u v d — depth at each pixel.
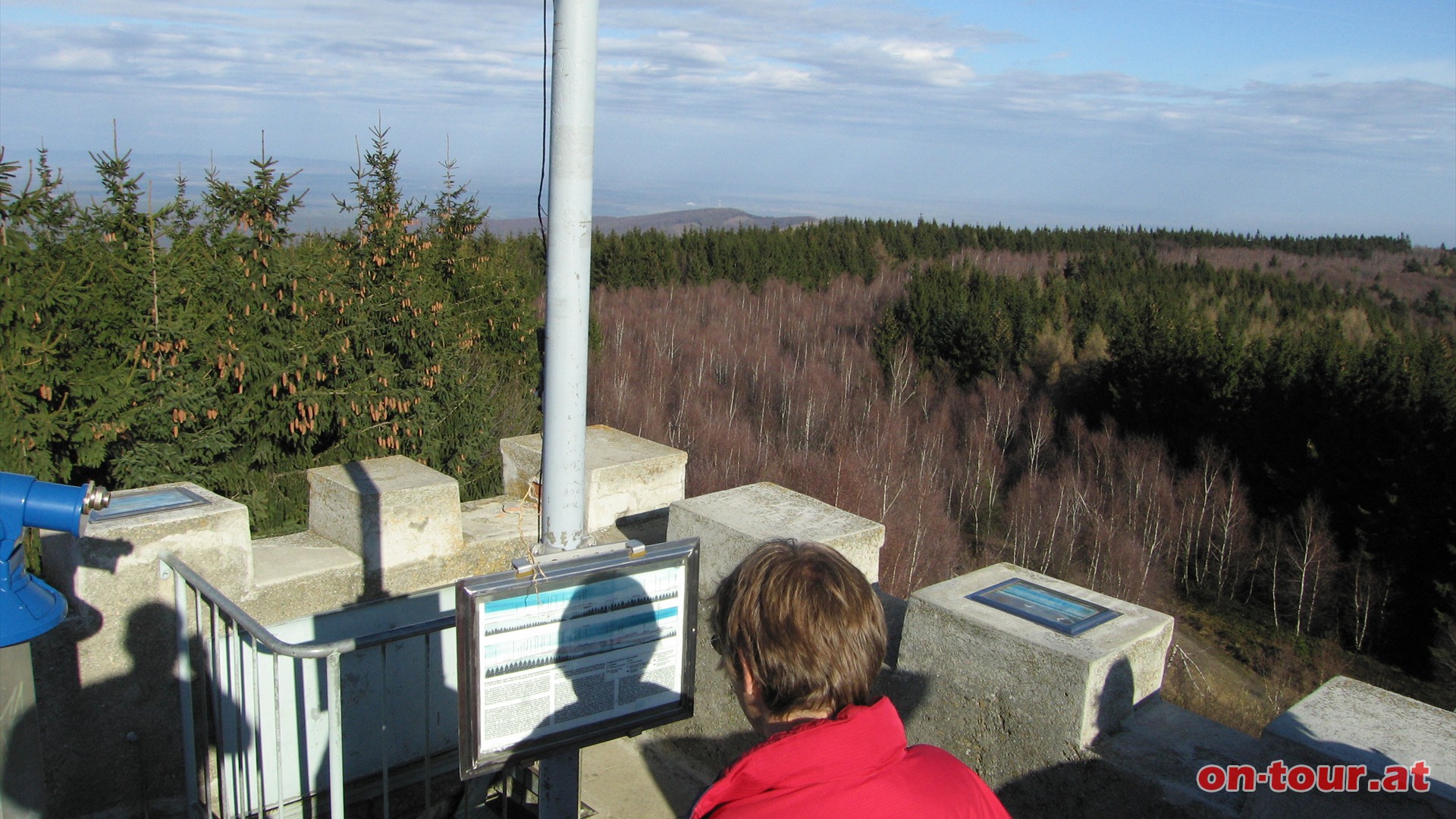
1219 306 54.41
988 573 2.86
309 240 9.68
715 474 34.44
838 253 71.12
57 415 6.07
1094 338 43.47
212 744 3.21
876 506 31.27
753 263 65.12
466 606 2.08
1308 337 33.66
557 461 2.39
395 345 9.16
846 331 56.09
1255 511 32.25
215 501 3.23
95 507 2.12
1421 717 1.98
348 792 3.57
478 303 13.30
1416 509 27.05
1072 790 2.28
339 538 3.65
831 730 1.22
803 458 35.31
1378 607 27.42
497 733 2.18
